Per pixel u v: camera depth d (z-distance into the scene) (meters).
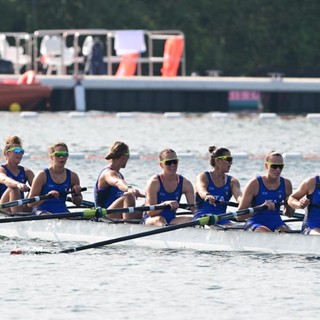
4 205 80.69
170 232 78.50
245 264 71.81
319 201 75.31
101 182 82.44
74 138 159.88
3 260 73.62
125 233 79.44
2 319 58.88
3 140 158.50
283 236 74.88
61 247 79.25
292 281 66.94
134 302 62.12
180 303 61.88
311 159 134.75
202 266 71.31
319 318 59.06
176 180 79.44
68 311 60.34
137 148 147.00
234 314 59.81
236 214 76.12
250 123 184.38
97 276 68.44
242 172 121.19
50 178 82.56
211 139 159.25
